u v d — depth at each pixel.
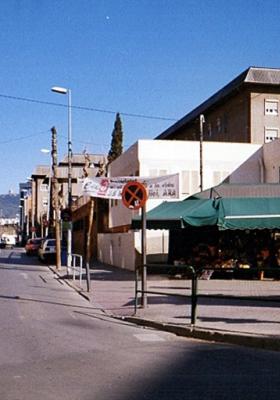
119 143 76.06
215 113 72.00
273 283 25.72
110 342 12.13
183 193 39.06
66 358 10.34
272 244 29.33
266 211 26.05
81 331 13.58
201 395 7.80
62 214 37.56
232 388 8.20
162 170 38.84
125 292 22.62
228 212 25.95
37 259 53.03
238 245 30.17
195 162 39.34
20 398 7.64
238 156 40.44
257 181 40.66
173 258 32.59
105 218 49.09
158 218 26.41
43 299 20.70
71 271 33.78
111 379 8.73
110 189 25.00
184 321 14.36
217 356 10.66
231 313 15.57
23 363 9.91
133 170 40.09
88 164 48.69
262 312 15.68
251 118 64.69
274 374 9.12
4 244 94.62
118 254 40.00
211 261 29.28
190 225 25.89
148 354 10.78
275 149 39.16
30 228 106.88
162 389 8.12
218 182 40.00
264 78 65.06
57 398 7.63
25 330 13.58
